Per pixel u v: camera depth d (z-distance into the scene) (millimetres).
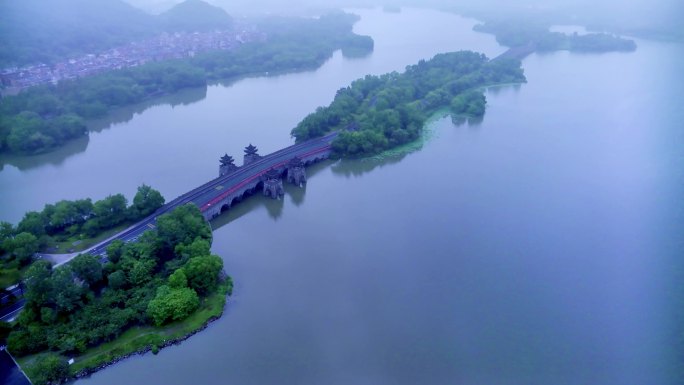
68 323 171750
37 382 151500
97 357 162500
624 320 181000
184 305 178000
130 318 175125
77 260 187250
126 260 196250
